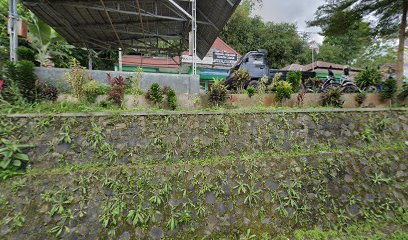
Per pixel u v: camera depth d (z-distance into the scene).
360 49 25.00
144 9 7.82
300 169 4.73
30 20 8.89
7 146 3.89
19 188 3.66
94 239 3.46
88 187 3.87
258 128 5.29
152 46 10.47
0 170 3.77
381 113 6.12
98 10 7.61
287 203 4.27
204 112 5.21
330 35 8.99
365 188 4.75
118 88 5.53
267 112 5.54
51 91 5.11
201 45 10.56
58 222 3.49
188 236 3.73
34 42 8.86
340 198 4.53
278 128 5.38
